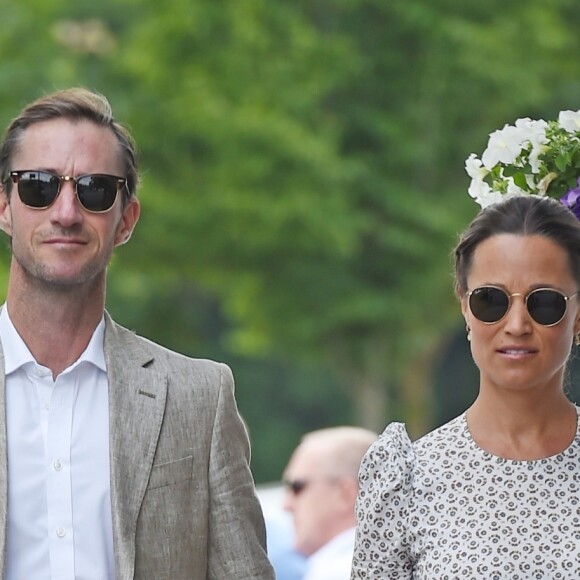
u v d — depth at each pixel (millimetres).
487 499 11719
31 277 12570
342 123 45875
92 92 13180
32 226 12477
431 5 44781
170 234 45156
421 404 52344
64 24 47875
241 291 47938
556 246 11672
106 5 53469
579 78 47031
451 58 45000
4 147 12781
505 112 46500
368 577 12031
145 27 45281
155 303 56312
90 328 12820
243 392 83062
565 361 11898
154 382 12984
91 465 12586
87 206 12562
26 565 12297
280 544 22844
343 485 21672
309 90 44312
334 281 46094
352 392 54062
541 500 11641
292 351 48688
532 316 11625
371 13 46188
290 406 83688
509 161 12938
